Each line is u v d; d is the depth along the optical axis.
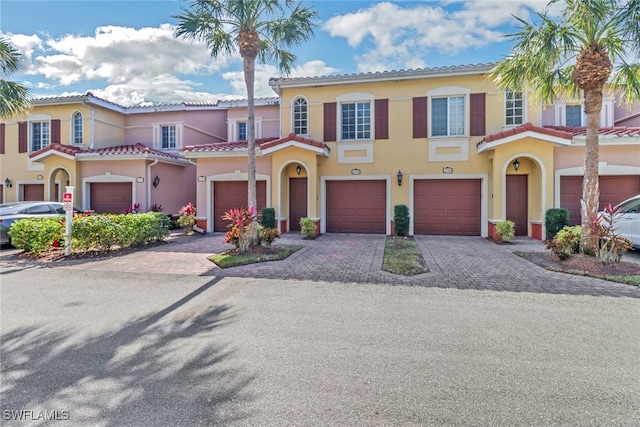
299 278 7.44
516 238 13.52
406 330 4.65
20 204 13.12
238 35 10.44
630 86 9.46
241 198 16.36
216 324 4.91
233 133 20.23
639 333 4.49
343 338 4.41
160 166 17.89
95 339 4.43
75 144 18.69
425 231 15.16
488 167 14.41
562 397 3.10
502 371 3.57
